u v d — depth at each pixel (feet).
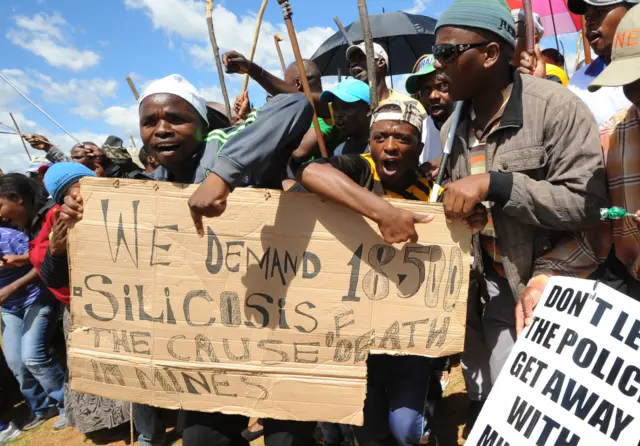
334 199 6.16
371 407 7.88
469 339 8.27
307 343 6.72
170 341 6.81
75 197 6.84
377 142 7.72
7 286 14.53
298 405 6.77
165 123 6.88
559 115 6.31
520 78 6.81
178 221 6.66
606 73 5.73
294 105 5.97
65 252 8.16
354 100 10.69
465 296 6.55
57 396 15.38
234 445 7.34
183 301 6.75
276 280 6.66
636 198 6.41
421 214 6.33
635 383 5.10
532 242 6.93
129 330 6.86
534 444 5.48
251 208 6.61
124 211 6.72
